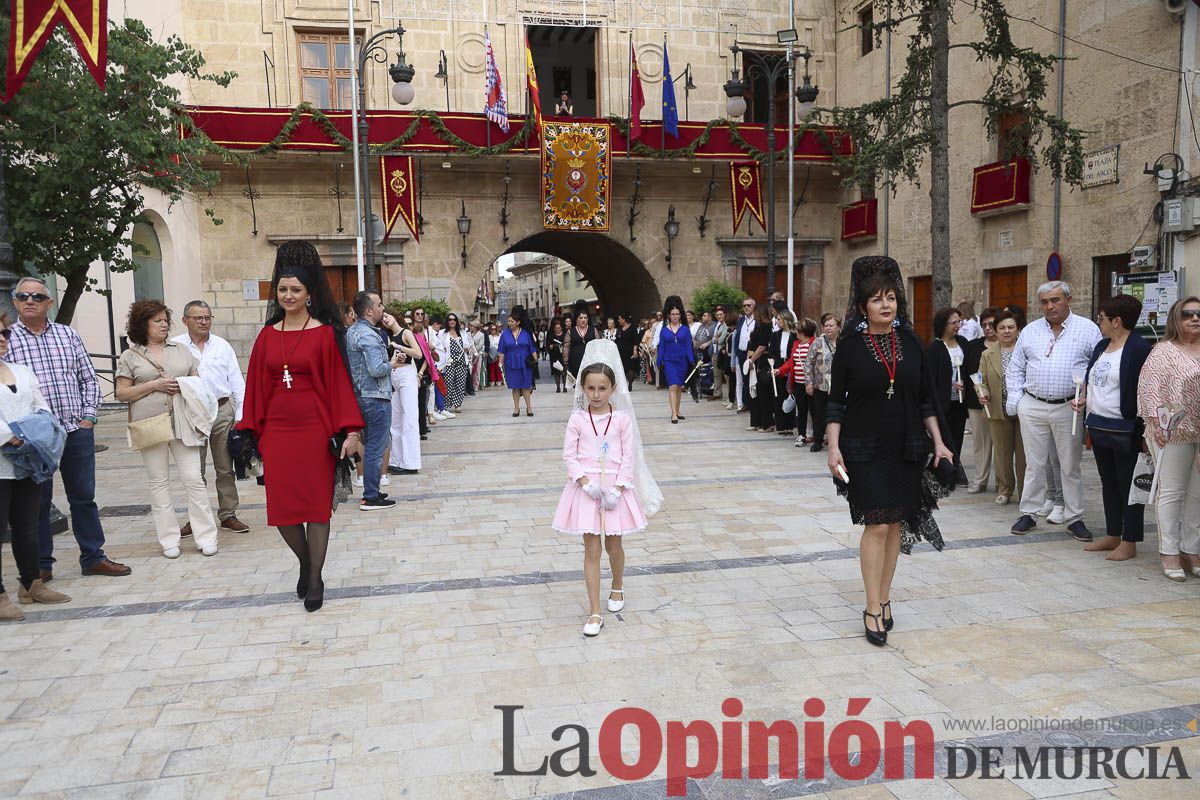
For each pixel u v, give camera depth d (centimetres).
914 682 411
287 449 516
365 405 779
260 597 547
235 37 2073
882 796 317
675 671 427
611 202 2294
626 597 540
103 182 1095
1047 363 663
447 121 2083
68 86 1027
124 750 354
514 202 2256
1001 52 1294
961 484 873
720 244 2391
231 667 437
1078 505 667
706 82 2334
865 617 464
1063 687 403
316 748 354
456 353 1631
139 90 1126
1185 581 557
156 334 632
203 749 354
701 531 700
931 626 483
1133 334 601
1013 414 698
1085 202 1489
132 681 421
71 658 450
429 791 322
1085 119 1475
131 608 527
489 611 517
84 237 1098
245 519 768
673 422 1409
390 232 2106
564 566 610
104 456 1152
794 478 923
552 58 2736
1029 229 1638
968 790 320
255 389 522
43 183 1009
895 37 2058
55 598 539
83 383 590
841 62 2341
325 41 2147
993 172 1691
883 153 1291
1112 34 1405
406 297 2197
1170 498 557
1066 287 662
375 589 561
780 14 2362
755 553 636
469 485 910
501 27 2216
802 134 2209
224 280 2097
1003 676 416
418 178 2159
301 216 2130
